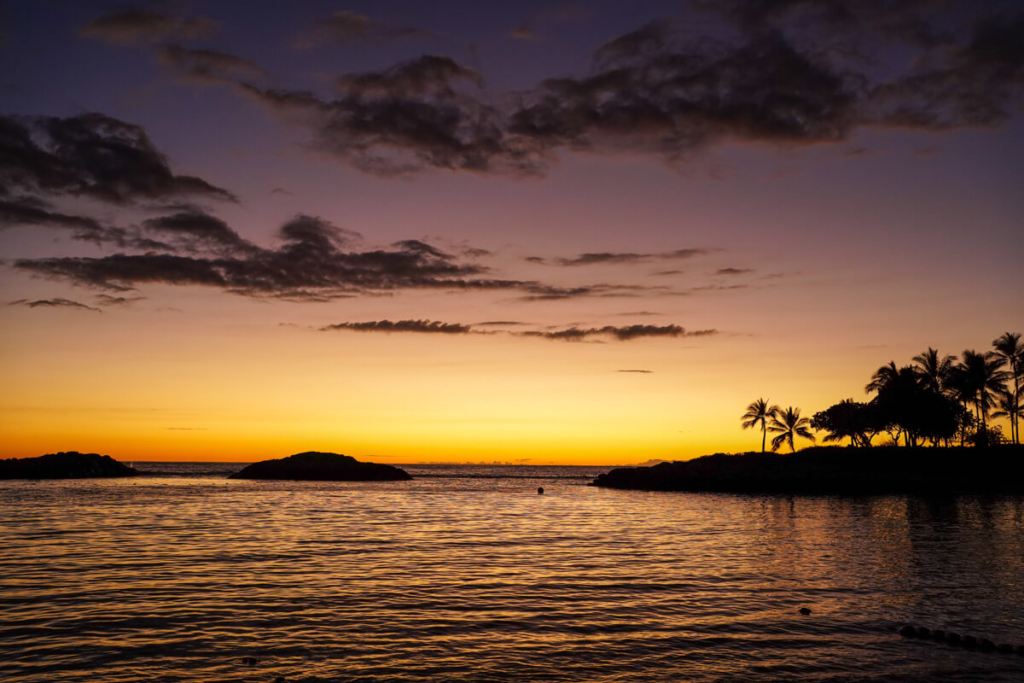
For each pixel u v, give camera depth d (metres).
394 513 54.44
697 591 22.11
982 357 86.62
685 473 103.50
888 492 81.69
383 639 16.27
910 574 25.38
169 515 47.41
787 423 109.75
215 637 16.14
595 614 18.91
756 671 14.31
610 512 58.03
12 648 15.05
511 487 123.44
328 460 137.00
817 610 19.56
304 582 22.69
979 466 84.25
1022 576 25.00
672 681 13.66
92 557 27.08
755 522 47.34
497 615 18.70
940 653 15.62
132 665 14.09
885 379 96.31
